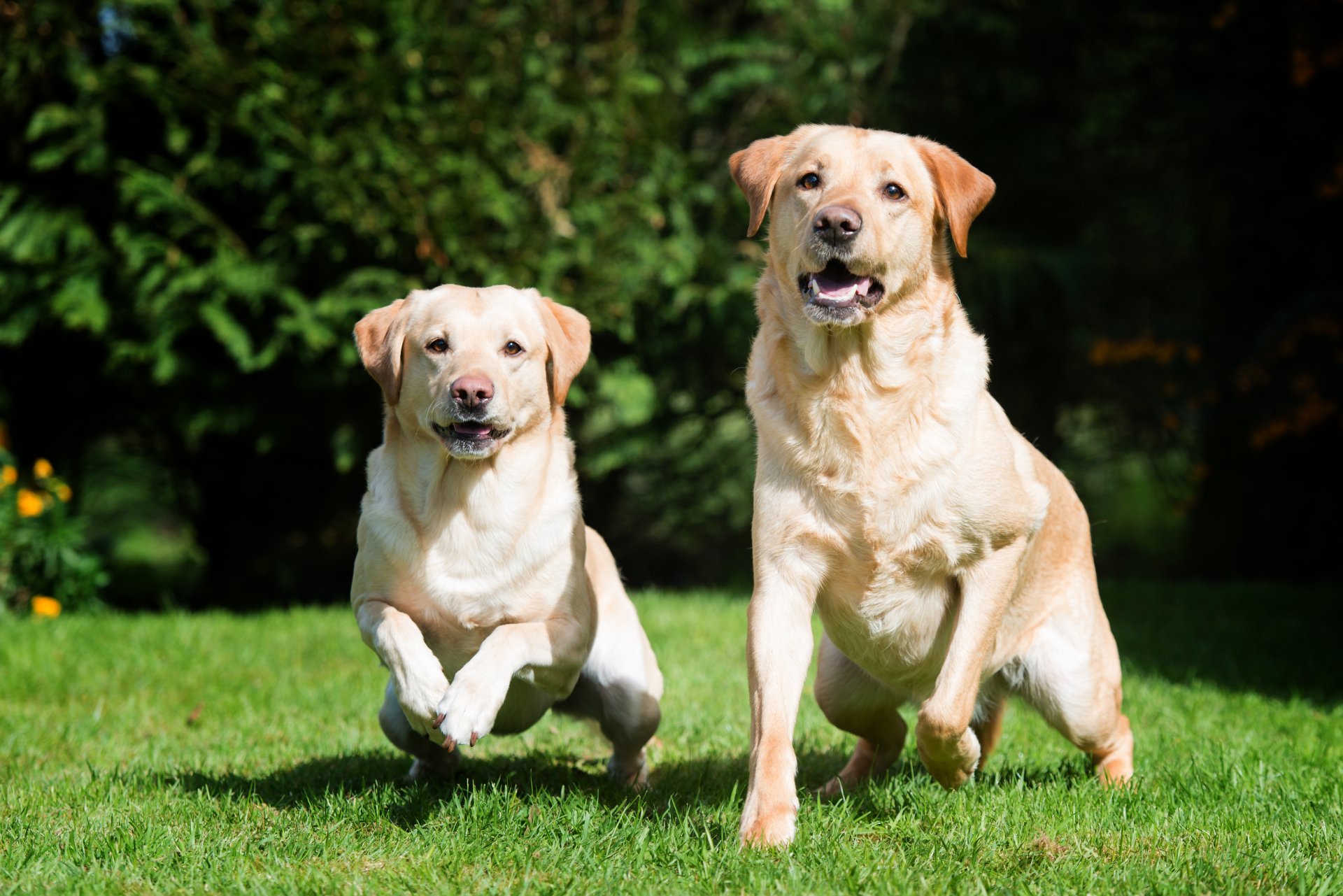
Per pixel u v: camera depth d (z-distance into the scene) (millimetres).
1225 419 11695
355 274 9758
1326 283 11852
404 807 3854
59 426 11750
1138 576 13031
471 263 9930
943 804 3883
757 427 3998
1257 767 4395
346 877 3172
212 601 12352
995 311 11703
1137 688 6453
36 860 3312
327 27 9672
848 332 3760
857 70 11695
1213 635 8336
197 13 9977
